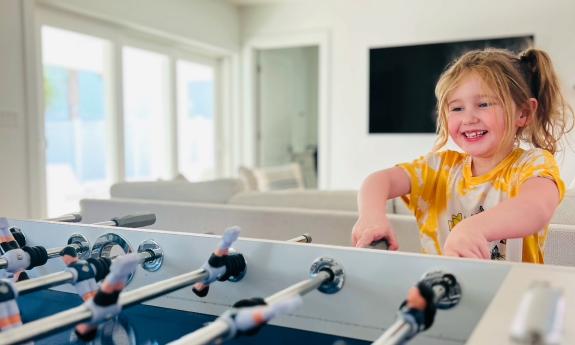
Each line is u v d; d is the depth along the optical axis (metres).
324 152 4.80
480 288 0.51
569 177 3.48
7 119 2.87
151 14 3.87
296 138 6.09
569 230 1.17
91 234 0.76
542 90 0.95
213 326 0.40
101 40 3.65
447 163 1.00
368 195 0.90
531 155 0.87
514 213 0.70
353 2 4.60
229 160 5.26
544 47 3.99
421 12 4.35
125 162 3.89
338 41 4.68
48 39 3.34
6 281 0.53
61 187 3.55
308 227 1.48
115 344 0.56
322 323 0.59
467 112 0.89
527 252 0.85
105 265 0.61
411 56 4.40
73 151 3.62
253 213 1.56
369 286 0.57
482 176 0.91
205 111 5.07
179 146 4.64
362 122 4.65
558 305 0.33
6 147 2.88
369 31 4.55
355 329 0.58
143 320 0.64
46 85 3.36
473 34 4.20
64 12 3.28
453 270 0.52
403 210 1.52
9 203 2.90
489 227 0.68
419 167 1.01
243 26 5.08
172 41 4.36
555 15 3.95
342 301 0.58
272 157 5.53
